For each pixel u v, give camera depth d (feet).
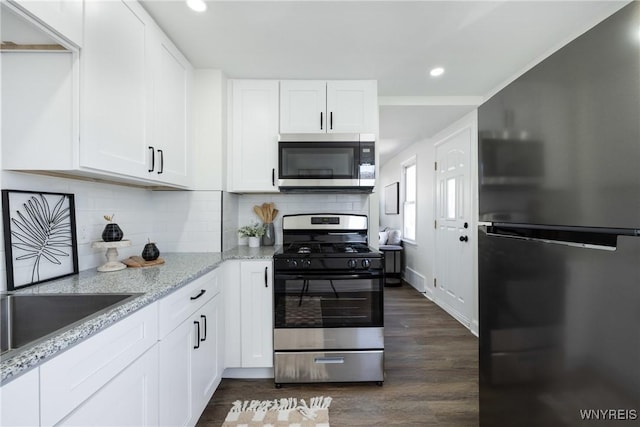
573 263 2.67
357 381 6.47
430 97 8.96
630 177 2.20
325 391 6.27
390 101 8.96
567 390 2.74
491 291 3.93
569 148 2.69
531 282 3.20
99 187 5.32
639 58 2.14
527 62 6.91
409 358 7.63
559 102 2.80
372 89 7.75
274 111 7.70
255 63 6.96
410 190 16.08
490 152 3.94
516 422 3.45
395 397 6.06
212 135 7.30
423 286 13.43
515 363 3.46
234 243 8.29
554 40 6.02
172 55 6.04
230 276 6.61
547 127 2.95
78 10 3.59
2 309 3.57
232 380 6.70
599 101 2.42
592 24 5.46
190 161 6.95
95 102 3.87
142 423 3.45
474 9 5.08
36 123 3.64
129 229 6.22
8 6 2.85
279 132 7.70
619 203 2.27
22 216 3.91
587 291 2.54
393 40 6.02
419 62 6.90
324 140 7.39
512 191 3.48
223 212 7.44
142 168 4.97
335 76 7.60
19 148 3.64
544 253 3.00
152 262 5.57
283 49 6.35
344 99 7.74
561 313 2.80
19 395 2.02
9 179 3.76
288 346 6.44
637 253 2.17
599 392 2.43
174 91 6.15
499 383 3.76
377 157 7.84
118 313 2.97
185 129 6.68
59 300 3.61
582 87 2.56
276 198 8.68
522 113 3.30
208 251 7.33
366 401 5.92
